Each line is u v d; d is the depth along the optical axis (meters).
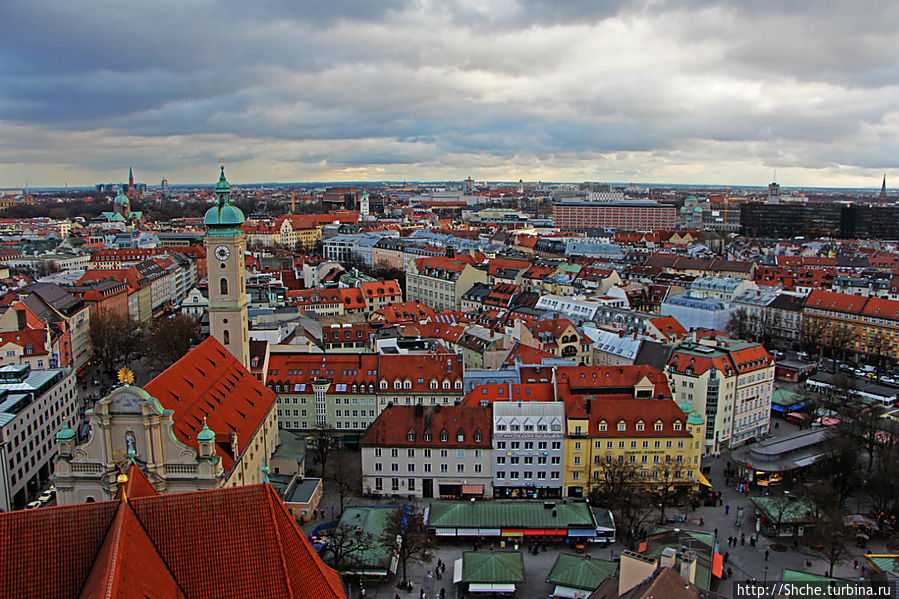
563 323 194.12
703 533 106.88
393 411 135.62
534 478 132.75
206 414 112.81
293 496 125.06
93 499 95.94
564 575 100.06
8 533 54.00
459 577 102.69
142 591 52.66
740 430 162.25
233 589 57.97
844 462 132.12
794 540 117.50
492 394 145.75
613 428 131.75
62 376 157.38
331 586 64.25
